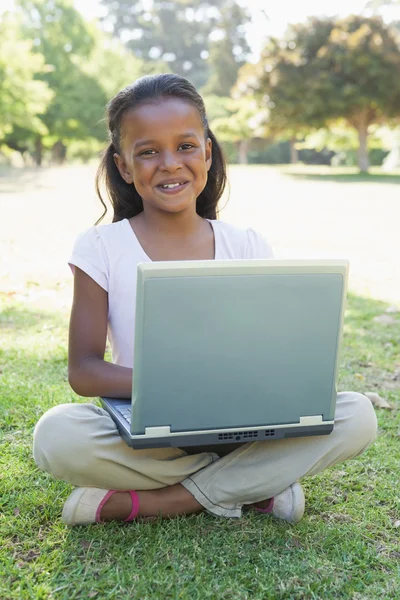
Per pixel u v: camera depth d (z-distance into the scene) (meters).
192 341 1.77
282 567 1.98
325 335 1.86
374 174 23.38
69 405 2.12
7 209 10.78
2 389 3.22
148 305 1.71
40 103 27.64
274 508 2.22
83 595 1.83
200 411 1.84
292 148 43.00
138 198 2.41
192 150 2.12
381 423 3.09
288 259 1.78
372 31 25.06
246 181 19.25
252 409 1.88
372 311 5.23
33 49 36.56
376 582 1.96
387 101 24.53
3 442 2.72
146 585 1.87
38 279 5.78
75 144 42.06
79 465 2.03
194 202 2.27
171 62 59.28
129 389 2.06
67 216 10.12
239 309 1.77
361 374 3.79
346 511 2.33
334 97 24.70
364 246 8.55
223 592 1.86
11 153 42.12
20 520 2.17
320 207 12.96
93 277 2.14
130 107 2.11
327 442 2.17
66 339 4.11
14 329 4.29
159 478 2.13
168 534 2.09
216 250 2.29
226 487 2.17
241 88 27.48
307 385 1.90
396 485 2.51
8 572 1.91
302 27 26.33
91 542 2.05
